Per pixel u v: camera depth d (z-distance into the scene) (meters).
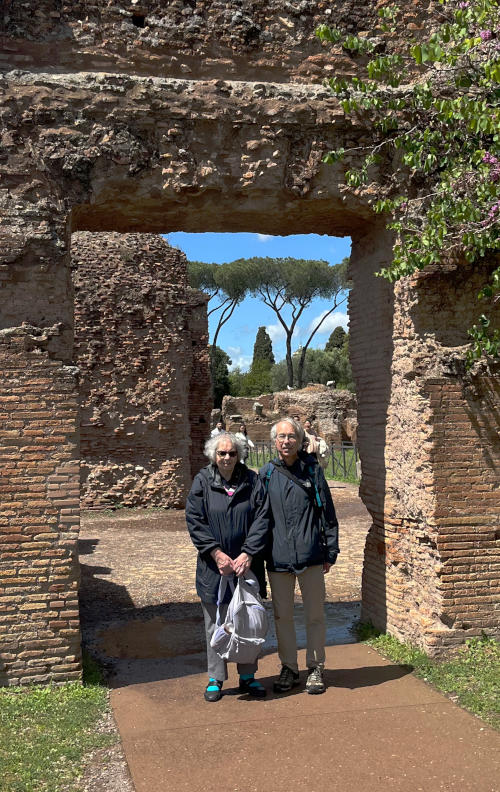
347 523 15.41
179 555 11.96
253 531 5.25
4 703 5.19
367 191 6.38
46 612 5.55
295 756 4.30
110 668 6.29
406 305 6.38
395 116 6.36
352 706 5.08
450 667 5.74
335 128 6.31
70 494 5.63
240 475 5.35
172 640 7.26
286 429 5.41
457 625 6.05
